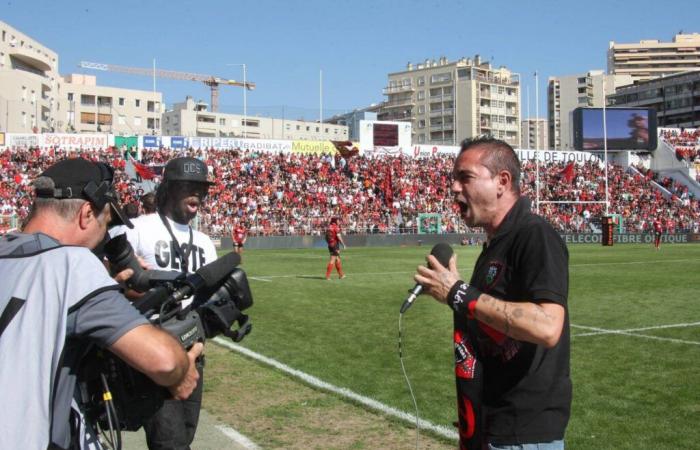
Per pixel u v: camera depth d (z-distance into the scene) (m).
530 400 2.69
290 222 45.44
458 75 122.50
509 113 125.56
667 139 67.12
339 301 15.09
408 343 9.91
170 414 3.79
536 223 2.73
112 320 2.19
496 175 2.92
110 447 2.67
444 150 60.12
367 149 57.34
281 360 8.82
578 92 151.88
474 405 2.86
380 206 51.78
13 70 73.00
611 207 55.44
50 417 2.13
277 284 19.05
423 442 5.53
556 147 154.00
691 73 113.38
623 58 171.88
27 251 2.27
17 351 2.08
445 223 49.81
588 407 6.52
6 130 64.69
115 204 2.61
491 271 2.84
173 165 4.46
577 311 13.22
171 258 4.40
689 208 55.53
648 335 10.49
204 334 2.88
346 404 6.73
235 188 48.50
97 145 49.66
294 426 6.01
